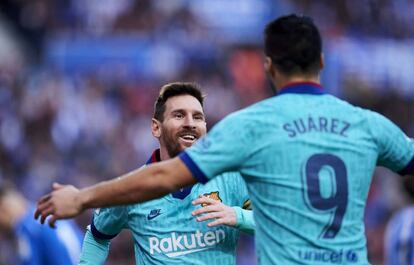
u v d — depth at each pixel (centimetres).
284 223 679
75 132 2989
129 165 2950
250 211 862
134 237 904
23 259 1177
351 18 3700
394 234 1389
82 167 2875
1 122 2969
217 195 892
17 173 2872
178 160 676
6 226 1202
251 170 686
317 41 705
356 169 690
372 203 2728
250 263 2402
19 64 3359
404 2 3862
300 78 705
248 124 683
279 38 702
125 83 3200
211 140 680
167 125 917
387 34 3716
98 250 933
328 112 698
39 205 702
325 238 677
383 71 3422
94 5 3525
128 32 3428
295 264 674
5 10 3566
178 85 923
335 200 680
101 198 684
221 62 3338
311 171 680
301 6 3631
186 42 3353
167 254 880
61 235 1164
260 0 3547
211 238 877
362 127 701
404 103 3428
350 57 3378
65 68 3278
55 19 3528
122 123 3067
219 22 3506
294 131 685
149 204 888
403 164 714
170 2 3525
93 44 3300
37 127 2994
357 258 684
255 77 3362
